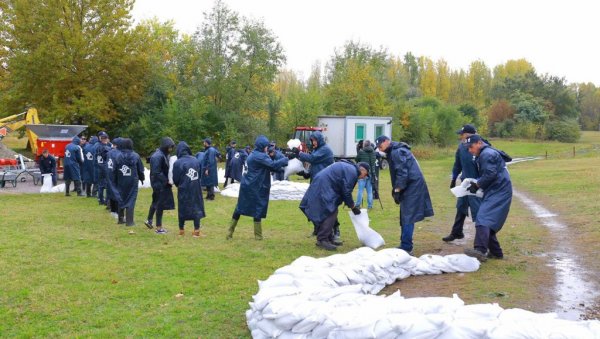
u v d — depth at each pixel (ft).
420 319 14.74
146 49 123.95
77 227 37.17
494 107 258.98
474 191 27.45
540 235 35.09
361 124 116.88
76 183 56.29
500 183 26.78
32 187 65.72
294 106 141.69
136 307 20.24
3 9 115.96
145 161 120.26
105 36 114.42
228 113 131.75
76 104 113.29
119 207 38.04
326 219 30.32
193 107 124.36
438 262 25.03
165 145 35.09
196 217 33.91
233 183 65.98
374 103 171.32
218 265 26.43
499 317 15.24
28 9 110.01
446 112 195.52
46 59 107.45
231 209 48.19
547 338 13.89
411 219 28.68
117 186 37.88
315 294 17.83
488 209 26.73
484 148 27.40
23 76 110.01
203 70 133.08
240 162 64.13
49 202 50.75
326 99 166.61
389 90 182.39
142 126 122.62
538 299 20.99
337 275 20.57
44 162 60.75
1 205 48.26
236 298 21.26
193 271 25.27
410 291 22.08
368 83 172.65
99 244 31.32
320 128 112.06
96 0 115.03
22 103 115.85
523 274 24.75
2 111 115.65
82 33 113.09
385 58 192.24
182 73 135.64
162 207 35.24
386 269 23.07
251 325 17.35
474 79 324.19
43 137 75.36
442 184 78.23
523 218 43.42
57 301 20.88
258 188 32.78
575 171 87.10
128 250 29.76
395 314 15.42
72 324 18.54
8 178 64.95
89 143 54.44
